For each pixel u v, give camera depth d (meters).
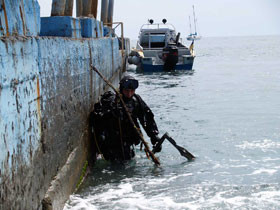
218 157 7.08
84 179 6.02
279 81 18.98
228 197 5.22
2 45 2.85
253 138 8.34
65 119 5.02
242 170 6.32
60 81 4.81
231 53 50.16
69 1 7.71
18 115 3.19
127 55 28.47
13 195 3.00
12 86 3.05
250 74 23.05
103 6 16.78
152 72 24.30
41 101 3.95
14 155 3.07
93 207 4.88
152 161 6.95
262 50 57.19
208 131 9.02
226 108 11.92
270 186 5.59
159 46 26.77
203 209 4.85
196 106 12.38
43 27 6.40
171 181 5.90
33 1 3.99
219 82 19.12
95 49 8.14
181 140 8.27
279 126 9.36
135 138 6.98
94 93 7.70
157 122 10.01
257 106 12.17
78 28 6.88
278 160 6.80
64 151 4.95
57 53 4.70
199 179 5.96
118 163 6.89
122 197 5.26
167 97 14.40
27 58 3.48
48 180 4.19
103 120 6.81
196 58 40.53
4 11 3.17
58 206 4.31
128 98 6.85
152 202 5.09
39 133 3.86
